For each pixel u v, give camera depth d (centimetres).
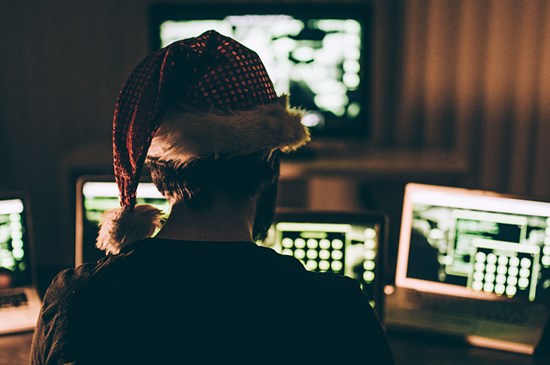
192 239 76
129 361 73
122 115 79
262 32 288
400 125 326
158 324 73
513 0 305
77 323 76
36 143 348
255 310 73
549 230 153
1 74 338
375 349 76
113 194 165
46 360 78
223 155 75
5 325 155
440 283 164
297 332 73
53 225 359
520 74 312
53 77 338
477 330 153
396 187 308
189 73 76
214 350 72
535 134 321
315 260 155
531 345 148
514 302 158
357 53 286
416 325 156
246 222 78
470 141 325
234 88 76
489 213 158
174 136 74
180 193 77
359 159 296
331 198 322
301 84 291
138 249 77
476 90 319
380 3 317
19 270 168
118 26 329
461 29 310
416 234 165
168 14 288
